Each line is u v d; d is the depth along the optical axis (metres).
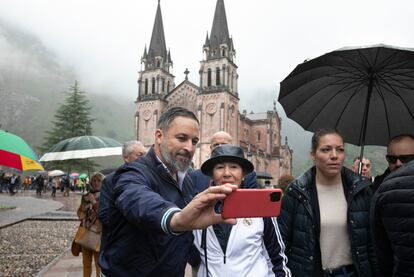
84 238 5.98
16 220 15.82
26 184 51.81
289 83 4.20
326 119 4.45
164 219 1.77
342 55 3.65
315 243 3.30
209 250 3.01
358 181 3.35
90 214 6.01
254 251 2.98
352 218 3.23
